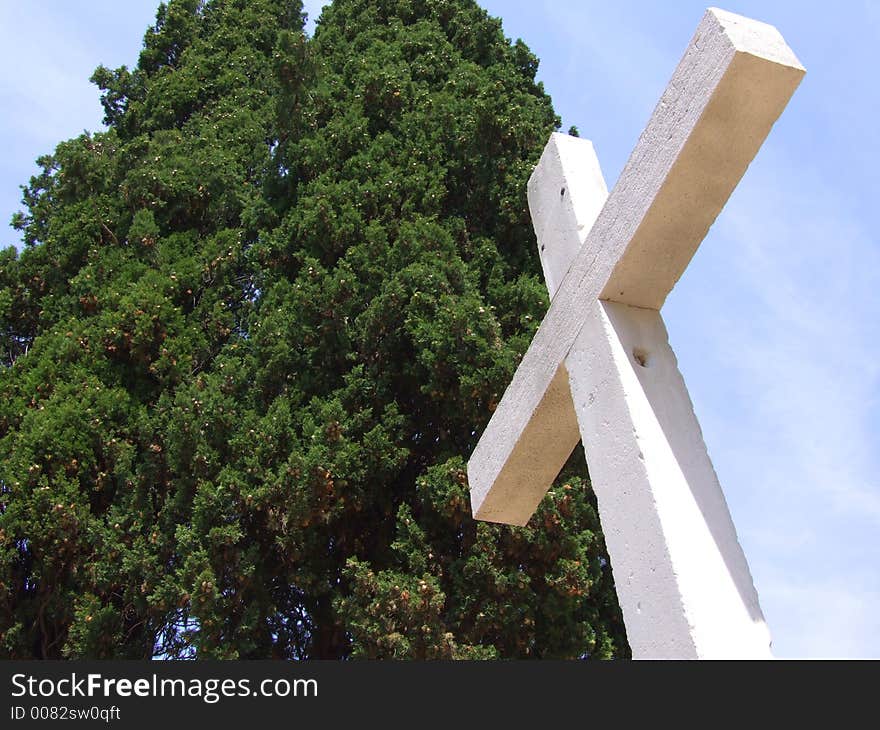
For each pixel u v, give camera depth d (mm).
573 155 3809
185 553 6828
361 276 8398
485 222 9617
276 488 6949
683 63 2818
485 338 7527
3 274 9922
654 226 2914
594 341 3084
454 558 7137
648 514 2650
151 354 8602
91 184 10266
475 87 10602
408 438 7875
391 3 12984
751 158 2781
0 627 7176
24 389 8250
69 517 7180
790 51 2646
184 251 9719
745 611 2541
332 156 9719
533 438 3594
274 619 7484
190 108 12789
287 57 9828
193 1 14797
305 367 8086
